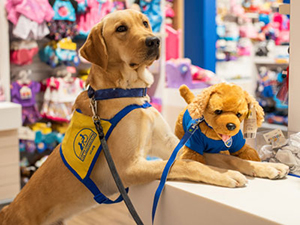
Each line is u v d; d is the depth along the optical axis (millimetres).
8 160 3434
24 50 3609
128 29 1650
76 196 1668
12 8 3463
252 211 1103
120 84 1615
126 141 1543
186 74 4387
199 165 1374
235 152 1546
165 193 1372
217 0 5074
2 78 3545
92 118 1567
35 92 3824
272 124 5082
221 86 1361
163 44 4406
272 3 5426
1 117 3303
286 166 1399
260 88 5523
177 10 4930
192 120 1470
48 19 3629
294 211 1101
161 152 1778
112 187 1666
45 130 3859
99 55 1631
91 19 3918
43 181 1701
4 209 1785
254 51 5570
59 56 3766
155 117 1708
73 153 1613
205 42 4938
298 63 1660
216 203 1184
